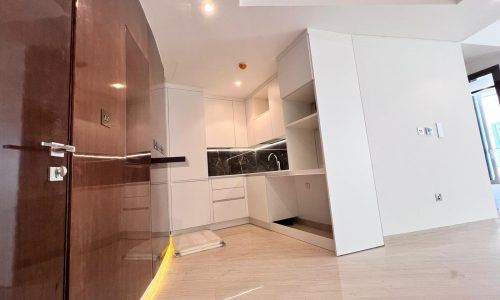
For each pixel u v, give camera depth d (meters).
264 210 3.23
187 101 3.44
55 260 0.74
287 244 2.48
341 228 2.07
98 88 1.03
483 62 3.63
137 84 1.56
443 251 1.92
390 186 2.39
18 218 0.62
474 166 2.74
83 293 0.85
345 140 2.23
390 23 2.36
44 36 0.74
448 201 2.57
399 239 2.32
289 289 1.50
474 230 2.40
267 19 2.07
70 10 0.87
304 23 2.18
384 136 2.46
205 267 2.01
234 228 3.42
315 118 2.36
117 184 1.16
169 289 1.63
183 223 3.15
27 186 0.66
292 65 2.50
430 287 1.38
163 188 2.38
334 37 2.38
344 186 2.15
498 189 4.76
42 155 0.71
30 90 0.68
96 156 0.98
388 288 1.41
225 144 3.88
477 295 1.26
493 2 2.14
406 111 2.60
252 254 2.25
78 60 0.90
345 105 2.29
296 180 3.36
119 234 1.15
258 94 3.81
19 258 0.62
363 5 2.01
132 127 1.42
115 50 1.21
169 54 2.55
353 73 2.40
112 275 1.06
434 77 2.79
